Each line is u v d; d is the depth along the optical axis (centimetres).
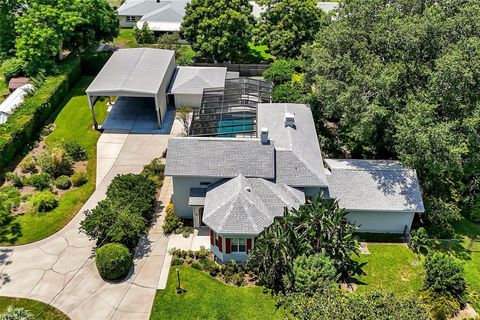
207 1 5431
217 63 5700
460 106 3059
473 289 2775
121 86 4241
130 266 2852
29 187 3566
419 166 3177
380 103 3228
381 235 3212
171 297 2653
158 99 4300
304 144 3344
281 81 4969
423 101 3145
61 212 3319
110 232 2858
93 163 3891
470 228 3319
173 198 3181
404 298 2497
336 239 2723
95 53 5500
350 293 2686
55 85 4728
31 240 3069
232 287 2716
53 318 2522
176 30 6494
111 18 5762
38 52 4859
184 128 4284
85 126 4447
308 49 4166
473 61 2923
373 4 3469
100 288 2712
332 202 2805
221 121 3741
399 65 3212
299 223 2730
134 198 3181
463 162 3164
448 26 3155
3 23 5153
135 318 2528
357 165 3344
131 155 4006
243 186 2923
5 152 3738
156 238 3095
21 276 2791
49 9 4906
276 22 5647
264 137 3125
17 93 4606
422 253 3047
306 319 2333
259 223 2761
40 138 4212
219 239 2819
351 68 3347
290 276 2628
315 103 4103
